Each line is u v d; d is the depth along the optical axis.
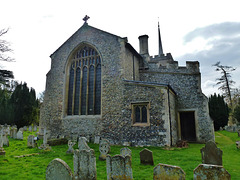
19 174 5.94
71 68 16.27
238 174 5.72
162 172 4.14
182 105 14.79
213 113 25.45
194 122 14.77
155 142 10.99
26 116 25.06
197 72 15.00
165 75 16.02
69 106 15.51
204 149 6.59
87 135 13.56
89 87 14.90
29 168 6.64
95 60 15.00
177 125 14.42
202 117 14.11
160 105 11.38
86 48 15.78
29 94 26.17
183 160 7.69
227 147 11.19
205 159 6.51
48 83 16.70
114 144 12.23
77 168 5.23
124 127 12.19
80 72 15.64
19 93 25.55
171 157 8.23
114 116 12.80
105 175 5.79
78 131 14.05
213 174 3.73
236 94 29.08
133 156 8.55
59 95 15.80
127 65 14.41
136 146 11.38
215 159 6.29
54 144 12.27
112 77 13.61
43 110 16.33
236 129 21.88
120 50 13.87
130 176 4.76
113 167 5.02
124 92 12.84
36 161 7.76
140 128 11.62
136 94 12.36
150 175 5.64
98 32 15.18
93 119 13.67
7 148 10.95
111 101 13.20
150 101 11.75
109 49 14.32
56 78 16.39
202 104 14.30
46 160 7.93
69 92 15.82
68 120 14.78
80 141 8.88
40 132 15.88
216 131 24.58
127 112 12.35
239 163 7.27
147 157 6.95
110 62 14.02
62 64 16.39
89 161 5.05
